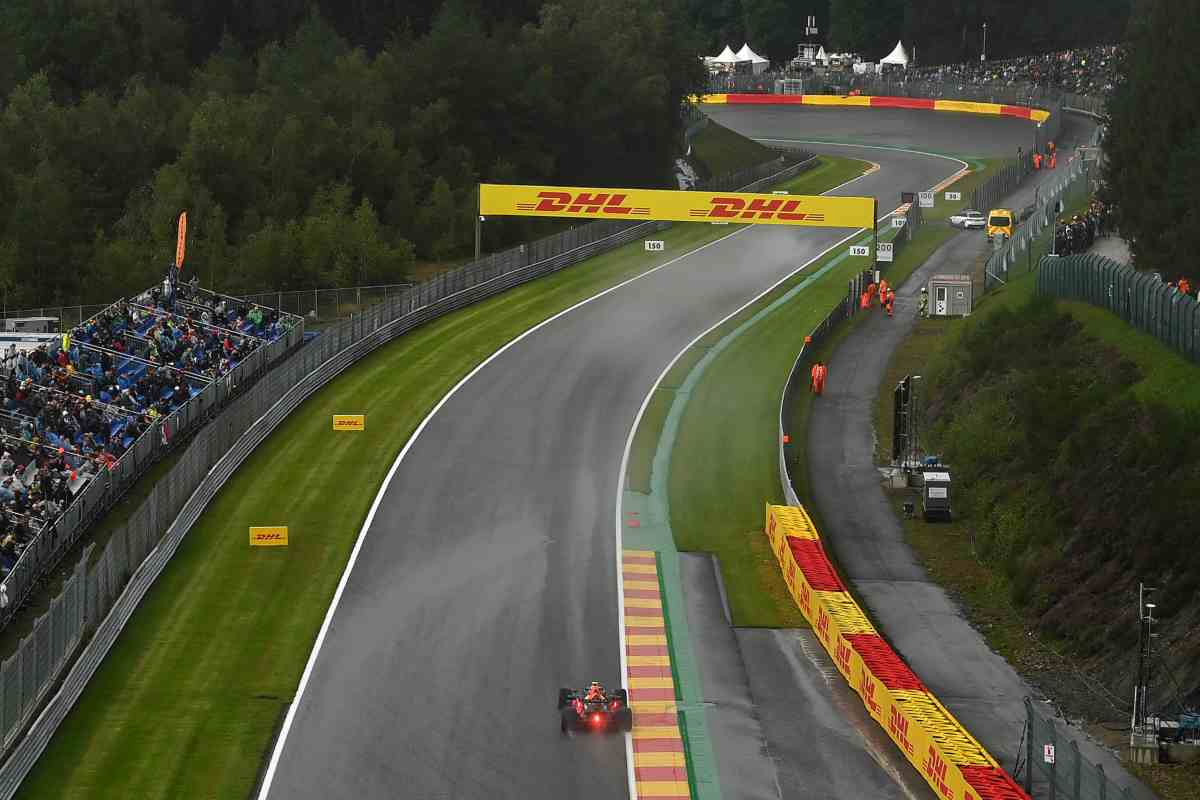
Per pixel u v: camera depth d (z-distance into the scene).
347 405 110.38
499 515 89.06
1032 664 70.38
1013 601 77.62
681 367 122.75
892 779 58.53
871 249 162.38
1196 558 69.94
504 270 147.88
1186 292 99.25
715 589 78.81
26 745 58.16
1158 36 132.00
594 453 100.94
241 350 115.94
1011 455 92.88
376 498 91.44
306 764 59.47
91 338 113.19
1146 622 60.94
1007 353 106.38
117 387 105.12
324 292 137.25
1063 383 93.69
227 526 86.50
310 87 189.75
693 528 87.88
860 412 112.19
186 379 109.69
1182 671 64.12
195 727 62.53
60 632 65.50
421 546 84.00
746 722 63.44
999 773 53.78
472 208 175.38
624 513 89.94
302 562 81.38
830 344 131.62
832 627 69.81
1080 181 178.88
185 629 72.62
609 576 80.19
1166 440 78.25
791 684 67.38
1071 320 105.69
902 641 72.88
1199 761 59.81
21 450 93.12
